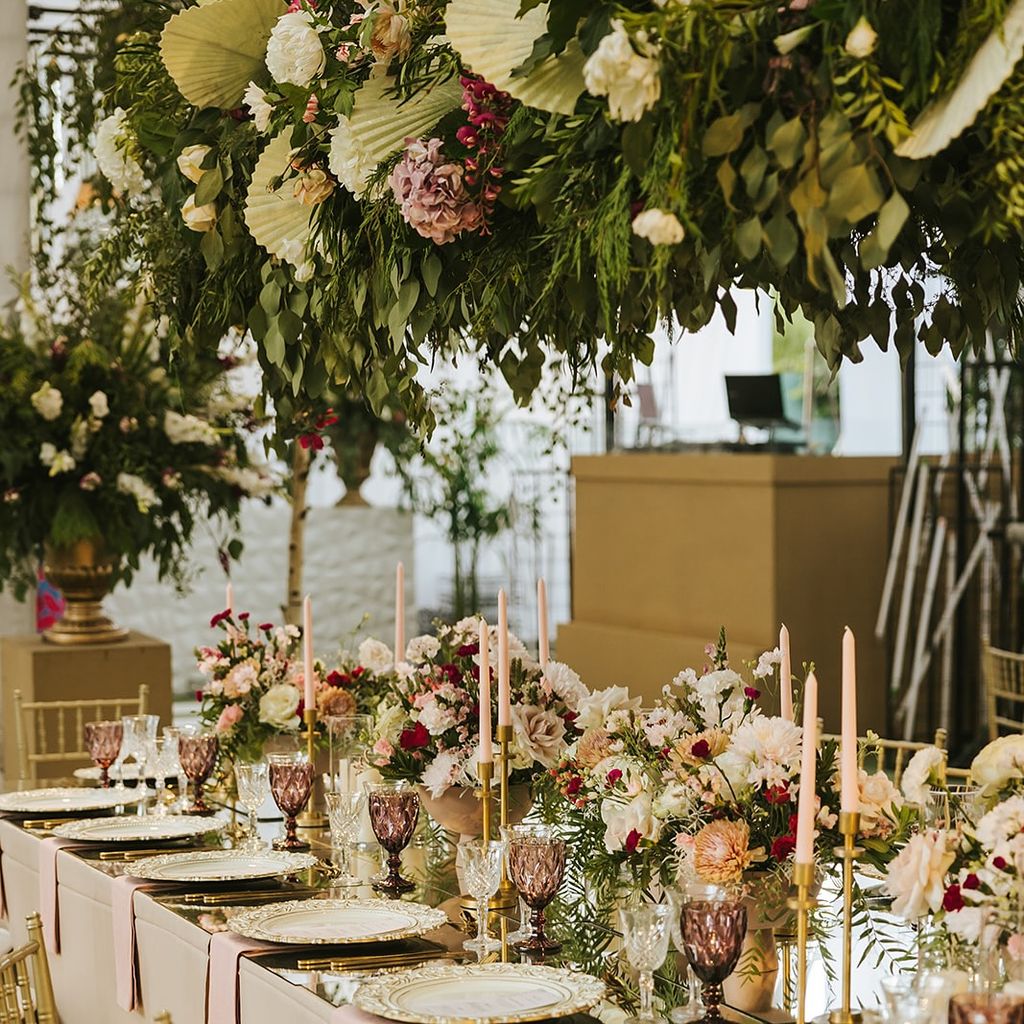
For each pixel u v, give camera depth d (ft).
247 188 8.07
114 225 9.53
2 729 20.16
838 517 23.00
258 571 33.27
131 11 17.43
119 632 19.44
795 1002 6.95
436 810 9.59
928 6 5.07
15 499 17.65
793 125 5.17
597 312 6.85
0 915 11.84
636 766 7.75
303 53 7.03
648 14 5.31
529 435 32.32
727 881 6.94
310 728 11.02
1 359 17.94
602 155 5.97
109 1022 9.73
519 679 9.53
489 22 6.13
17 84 20.16
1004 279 6.85
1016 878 6.16
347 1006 6.97
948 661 22.39
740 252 5.87
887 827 7.08
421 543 41.96
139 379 18.29
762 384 24.50
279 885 9.29
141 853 10.28
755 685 8.25
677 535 24.22
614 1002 7.11
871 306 7.32
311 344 8.57
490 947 7.88
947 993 5.58
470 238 7.12
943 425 27.73
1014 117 5.10
